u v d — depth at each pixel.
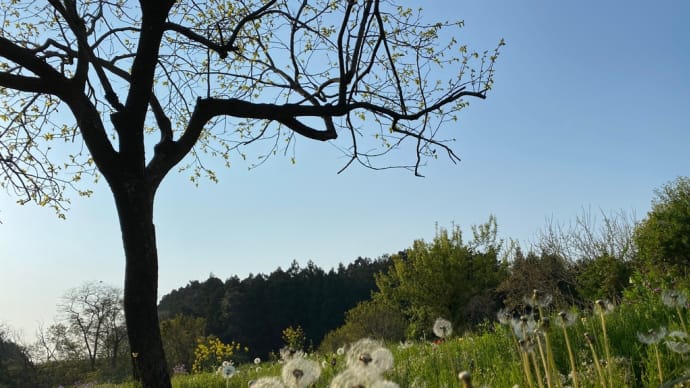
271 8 9.75
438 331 2.73
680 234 12.62
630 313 4.88
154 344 6.56
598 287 14.60
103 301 34.81
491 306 29.23
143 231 6.79
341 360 5.60
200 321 28.86
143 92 7.00
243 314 65.69
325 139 8.60
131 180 6.87
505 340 4.70
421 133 8.02
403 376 4.10
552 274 18.47
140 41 7.05
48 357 34.12
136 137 6.96
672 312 4.49
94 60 7.40
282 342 65.12
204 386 7.12
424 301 29.97
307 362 1.89
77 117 7.14
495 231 30.11
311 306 66.69
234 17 9.52
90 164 10.29
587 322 4.65
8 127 9.71
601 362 3.27
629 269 14.18
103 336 34.69
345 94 7.74
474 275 29.55
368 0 7.38
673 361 3.25
